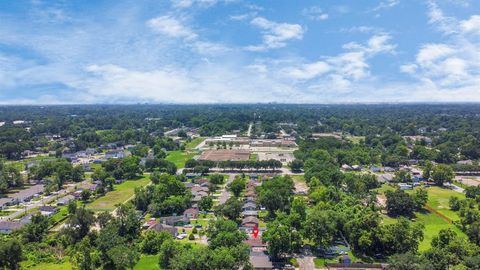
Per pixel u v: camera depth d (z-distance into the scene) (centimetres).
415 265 12900
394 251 15438
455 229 18538
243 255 13550
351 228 16238
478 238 16025
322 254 15712
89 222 16838
